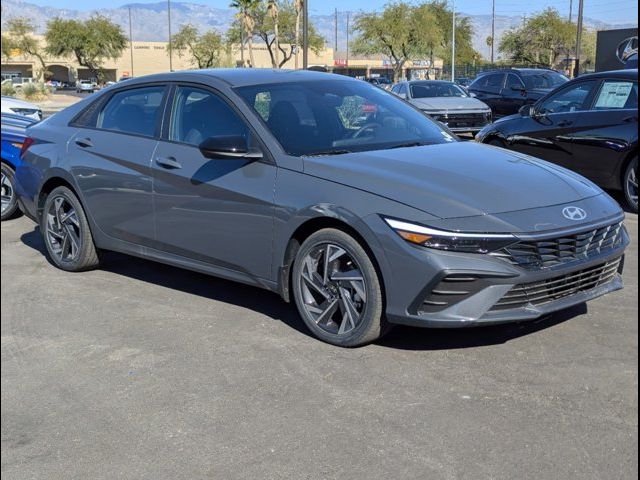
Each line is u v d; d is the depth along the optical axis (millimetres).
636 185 7980
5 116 8344
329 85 5363
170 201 5082
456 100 16297
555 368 3926
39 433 3426
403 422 3389
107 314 5020
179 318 4898
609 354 4094
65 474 3070
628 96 8094
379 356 4145
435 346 4262
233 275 4836
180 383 3896
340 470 3016
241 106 4824
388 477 2951
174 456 3180
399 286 3896
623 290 5250
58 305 5234
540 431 3273
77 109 6148
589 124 8367
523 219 3904
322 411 3527
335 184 4211
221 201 4734
